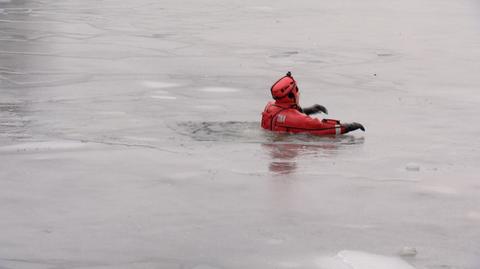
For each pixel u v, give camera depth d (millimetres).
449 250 10125
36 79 22859
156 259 9688
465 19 42438
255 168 13703
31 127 16719
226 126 17062
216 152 14766
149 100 20078
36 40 31281
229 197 12125
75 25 36594
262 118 16719
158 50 29250
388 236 10578
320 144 15555
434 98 21109
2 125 16828
